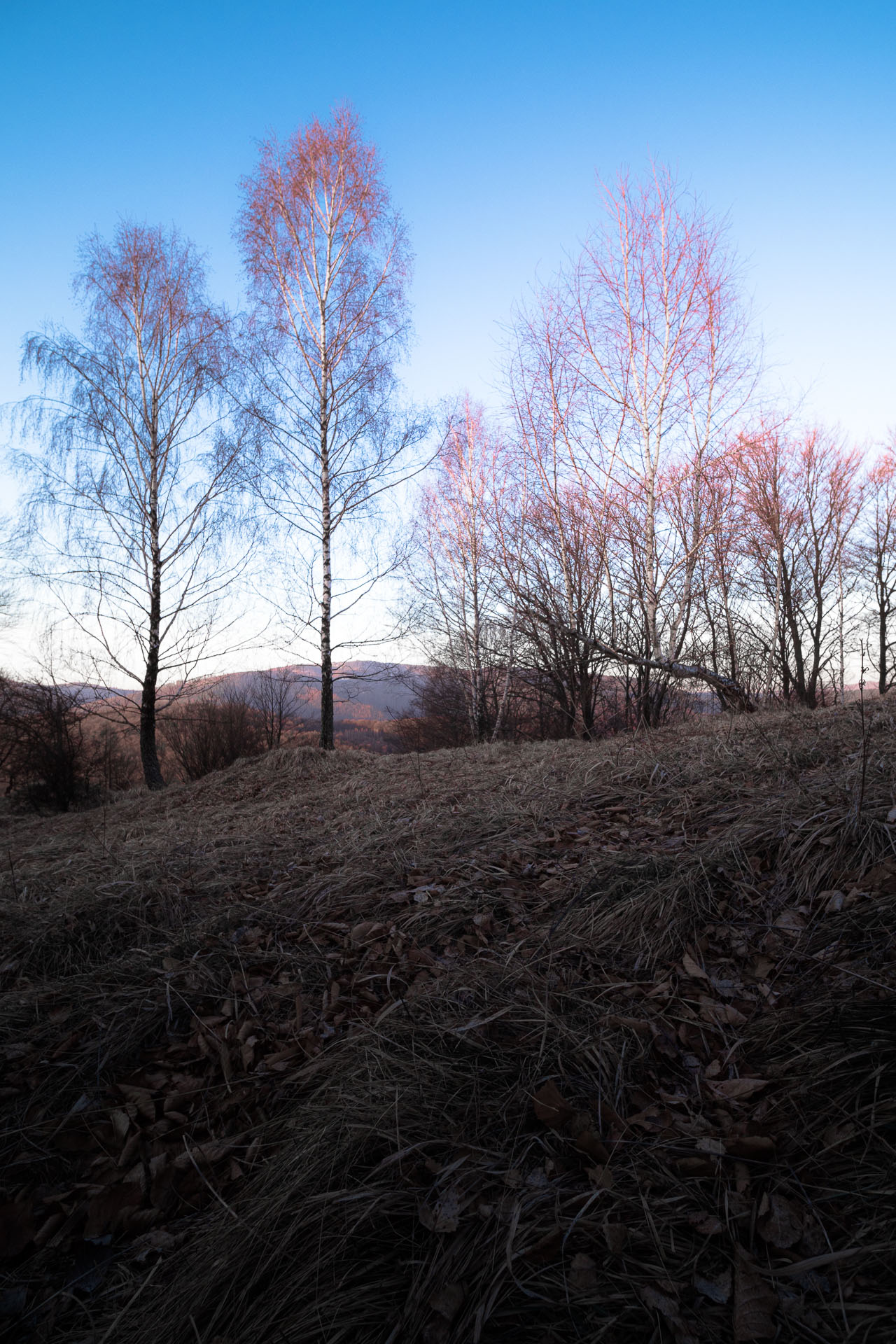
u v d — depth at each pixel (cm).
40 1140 193
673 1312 127
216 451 1164
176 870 381
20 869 477
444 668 1956
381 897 311
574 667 1262
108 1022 239
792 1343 120
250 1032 229
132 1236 164
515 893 294
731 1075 183
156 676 1227
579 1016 212
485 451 1520
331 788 676
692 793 356
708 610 1367
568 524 1231
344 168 1142
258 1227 155
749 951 228
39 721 1412
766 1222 142
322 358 1145
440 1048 205
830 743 374
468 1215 152
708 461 1093
